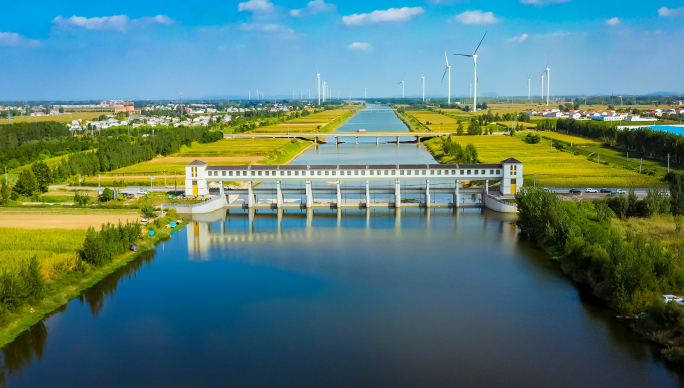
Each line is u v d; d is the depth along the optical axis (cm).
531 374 10262
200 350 11231
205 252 17725
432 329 12031
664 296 12269
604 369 10400
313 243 18675
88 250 15562
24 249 16300
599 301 13400
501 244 18250
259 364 10669
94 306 13375
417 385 9944
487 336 11688
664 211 19825
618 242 14312
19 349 11300
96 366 10644
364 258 16900
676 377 10144
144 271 15888
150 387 9938
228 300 13688
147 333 11975
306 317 12688
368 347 11281
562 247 16688
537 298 13588
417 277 15138
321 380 10119
